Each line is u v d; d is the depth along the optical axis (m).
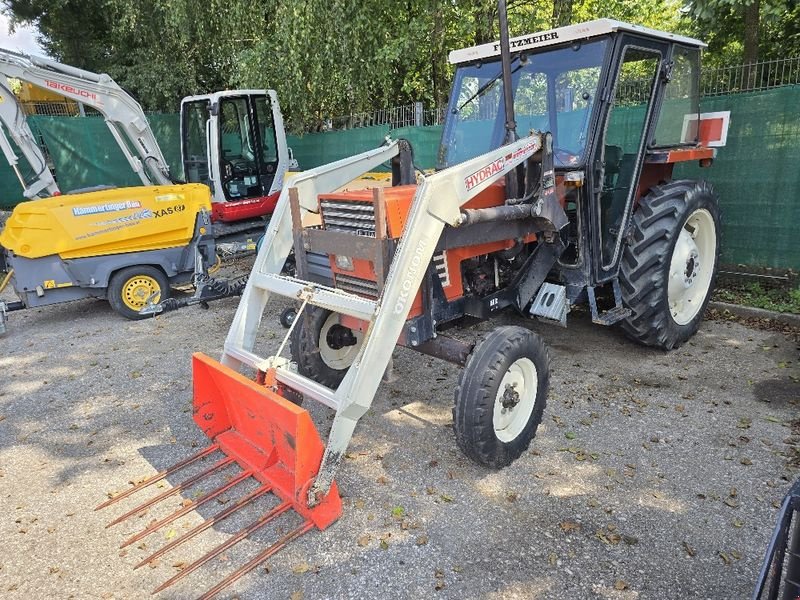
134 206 6.07
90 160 11.68
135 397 4.39
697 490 3.04
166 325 6.06
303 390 2.98
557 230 3.71
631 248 4.45
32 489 3.29
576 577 2.49
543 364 3.35
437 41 8.97
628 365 4.58
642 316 4.50
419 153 8.28
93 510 3.07
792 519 1.80
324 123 11.03
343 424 2.78
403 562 2.62
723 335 5.11
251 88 9.62
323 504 2.83
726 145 5.88
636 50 3.99
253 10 9.72
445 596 2.42
